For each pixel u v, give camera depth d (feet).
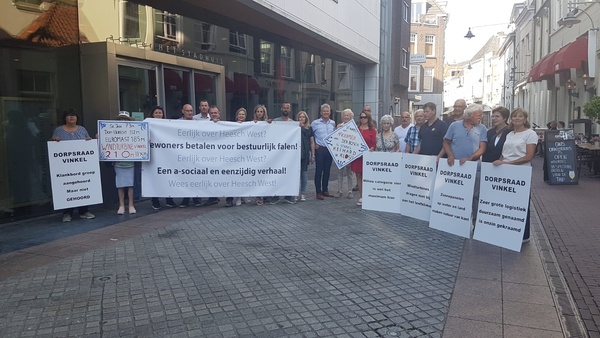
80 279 16.49
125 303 14.52
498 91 183.93
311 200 31.32
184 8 34.01
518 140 20.04
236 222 24.72
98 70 28.09
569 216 28.02
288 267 17.72
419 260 18.66
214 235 22.13
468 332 12.67
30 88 25.71
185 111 29.04
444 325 13.07
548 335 12.53
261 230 23.06
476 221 21.11
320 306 14.28
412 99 113.91
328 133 31.55
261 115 29.73
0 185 24.53
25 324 13.17
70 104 27.76
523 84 118.01
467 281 16.38
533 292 15.43
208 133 28.09
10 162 24.95
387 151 28.96
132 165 26.81
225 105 39.09
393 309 14.07
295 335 12.47
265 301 14.64
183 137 27.89
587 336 12.80
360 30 59.88
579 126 67.46
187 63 34.55
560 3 80.18
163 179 27.86
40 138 26.35
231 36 39.68
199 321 13.30
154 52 31.48
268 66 45.68
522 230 19.44
